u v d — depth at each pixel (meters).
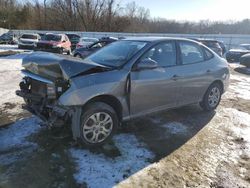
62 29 51.88
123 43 5.00
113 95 4.10
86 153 3.94
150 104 4.64
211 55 5.89
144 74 4.42
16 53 18.47
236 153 4.20
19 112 5.44
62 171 3.49
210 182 3.43
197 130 5.01
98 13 50.88
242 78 11.37
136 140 4.46
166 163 3.81
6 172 3.42
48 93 3.86
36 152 3.90
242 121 5.61
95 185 3.25
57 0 50.94
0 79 8.58
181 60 5.13
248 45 23.12
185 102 5.34
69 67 3.76
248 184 3.43
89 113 3.92
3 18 52.41
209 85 5.80
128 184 3.30
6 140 4.21
